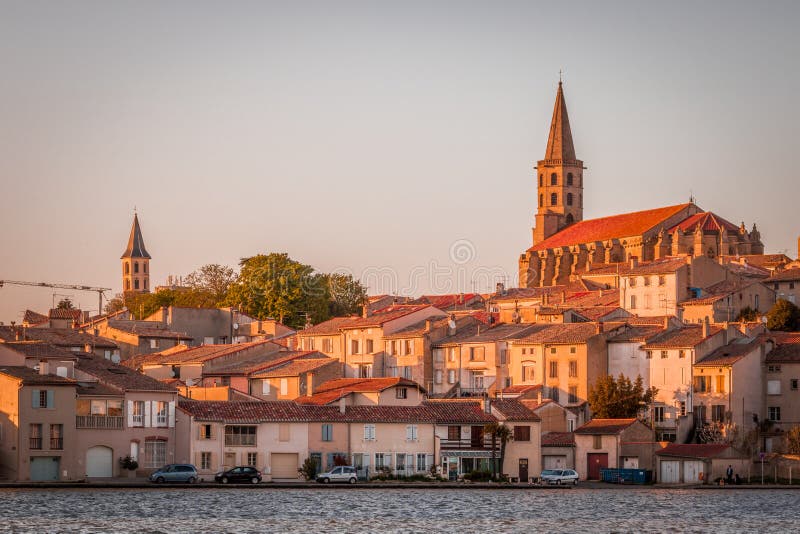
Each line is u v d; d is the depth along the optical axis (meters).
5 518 158.12
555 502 189.88
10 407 193.12
